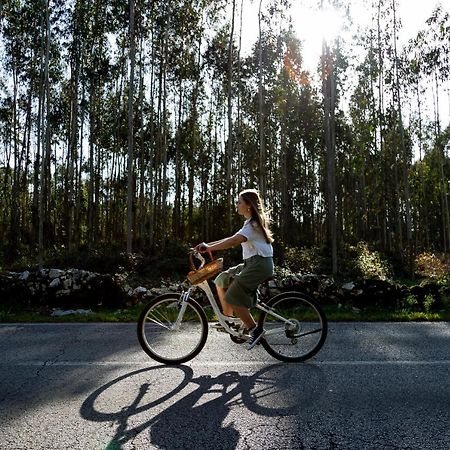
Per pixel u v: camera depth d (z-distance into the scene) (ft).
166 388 14.80
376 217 145.79
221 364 17.46
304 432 11.59
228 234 84.69
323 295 32.96
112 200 135.54
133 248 98.27
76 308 32.53
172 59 95.09
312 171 154.81
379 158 120.78
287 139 131.44
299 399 13.82
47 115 74.08
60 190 135.64
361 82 112.16
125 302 33.04
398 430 11.71
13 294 33.12
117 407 13.21
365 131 118.32
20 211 137.90
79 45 90.74
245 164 126.93
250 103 114.62
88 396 14.08
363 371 16.57
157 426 11.95
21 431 11.66
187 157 115.24
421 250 146.82
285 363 17.62
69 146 107.86
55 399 13.84
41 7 82.79
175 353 18.31
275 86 104.53
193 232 135.85
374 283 32.71
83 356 18.71
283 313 18.24
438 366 17.17
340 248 91.91
